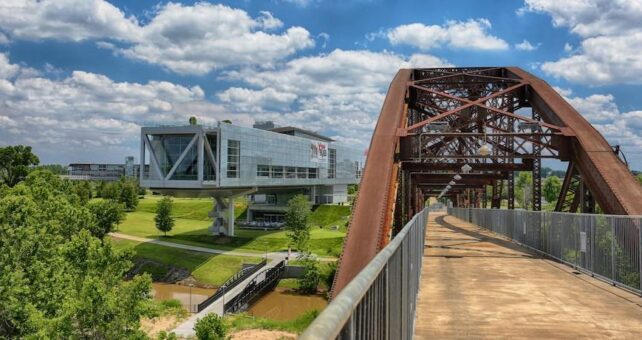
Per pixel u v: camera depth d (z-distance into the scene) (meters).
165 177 84.19
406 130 22.52
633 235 13.70
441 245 27.39
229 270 70.62
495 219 37.66
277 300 56.31
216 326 34.88
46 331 22.39
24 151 75.62
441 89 34.91
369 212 13.91
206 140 81.81
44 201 40.22
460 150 34.69
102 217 66.44
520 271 17.56
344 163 148.50
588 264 16.95
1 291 24.67
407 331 7.73
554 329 9.77
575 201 24.16
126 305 26.80
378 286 4.11
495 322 10.31
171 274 70.69
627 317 10.77
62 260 27.94
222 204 95.88
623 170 19.88
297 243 76.38
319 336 1.74
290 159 110.56
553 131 24.92
